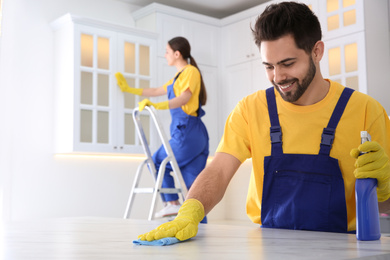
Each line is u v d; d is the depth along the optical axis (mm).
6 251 780
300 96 1240
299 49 1182
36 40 4305
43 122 4281
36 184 4215
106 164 4598
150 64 4520
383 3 4129
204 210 1218
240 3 5023
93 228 1207
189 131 3447
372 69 3957
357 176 908
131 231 1115
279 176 1313
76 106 4027
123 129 4250
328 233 1030
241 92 4941
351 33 4012
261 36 1193
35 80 4270
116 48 4270
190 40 4902
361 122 1285
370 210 888
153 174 3311
